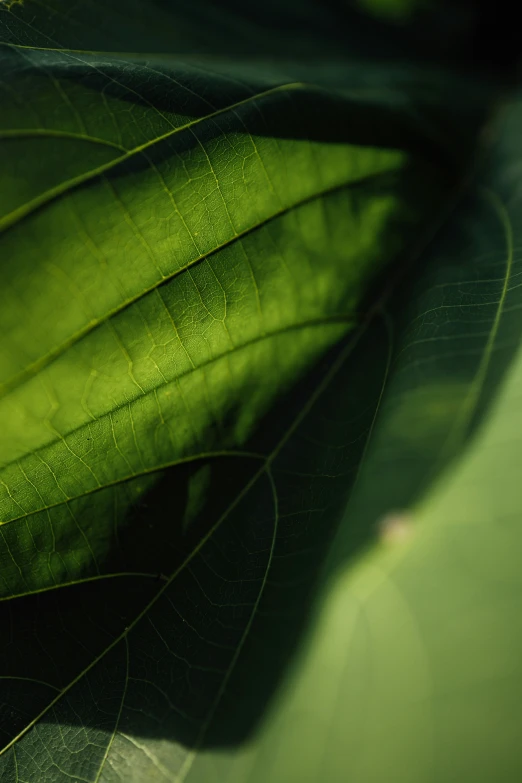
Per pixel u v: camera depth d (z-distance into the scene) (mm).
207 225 210
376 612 167
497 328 205
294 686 167
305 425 219
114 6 249
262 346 219
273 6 297
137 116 207
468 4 308
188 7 273
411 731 160
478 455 177
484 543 169
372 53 302
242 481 215
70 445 203
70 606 208
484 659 162
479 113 269
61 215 198
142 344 204
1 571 204
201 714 197
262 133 221
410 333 216
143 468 209
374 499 186
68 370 200
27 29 224
